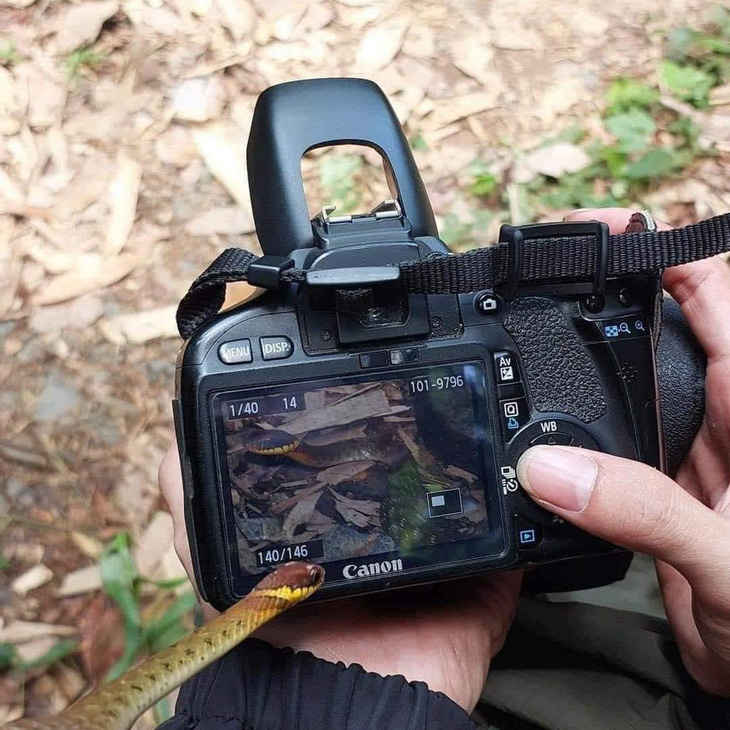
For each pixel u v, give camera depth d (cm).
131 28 57
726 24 58
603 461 29
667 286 35
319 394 29
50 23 56
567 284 30
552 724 34
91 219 53
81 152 54
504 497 29
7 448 47
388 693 29
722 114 56
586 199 54
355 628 33
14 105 54
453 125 56
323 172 54
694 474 36
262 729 28
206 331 28
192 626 44
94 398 48
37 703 43
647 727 34
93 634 44
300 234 30
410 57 58
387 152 31
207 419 28
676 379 35
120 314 50
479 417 29
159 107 56
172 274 52
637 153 55
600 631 38
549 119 56
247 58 57
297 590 27
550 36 59
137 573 45
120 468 47
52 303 50
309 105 31
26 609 44
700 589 30
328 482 29
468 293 29
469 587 35
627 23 59
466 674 33
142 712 26
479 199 54
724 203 53
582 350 30
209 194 54
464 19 59
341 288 28
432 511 29
